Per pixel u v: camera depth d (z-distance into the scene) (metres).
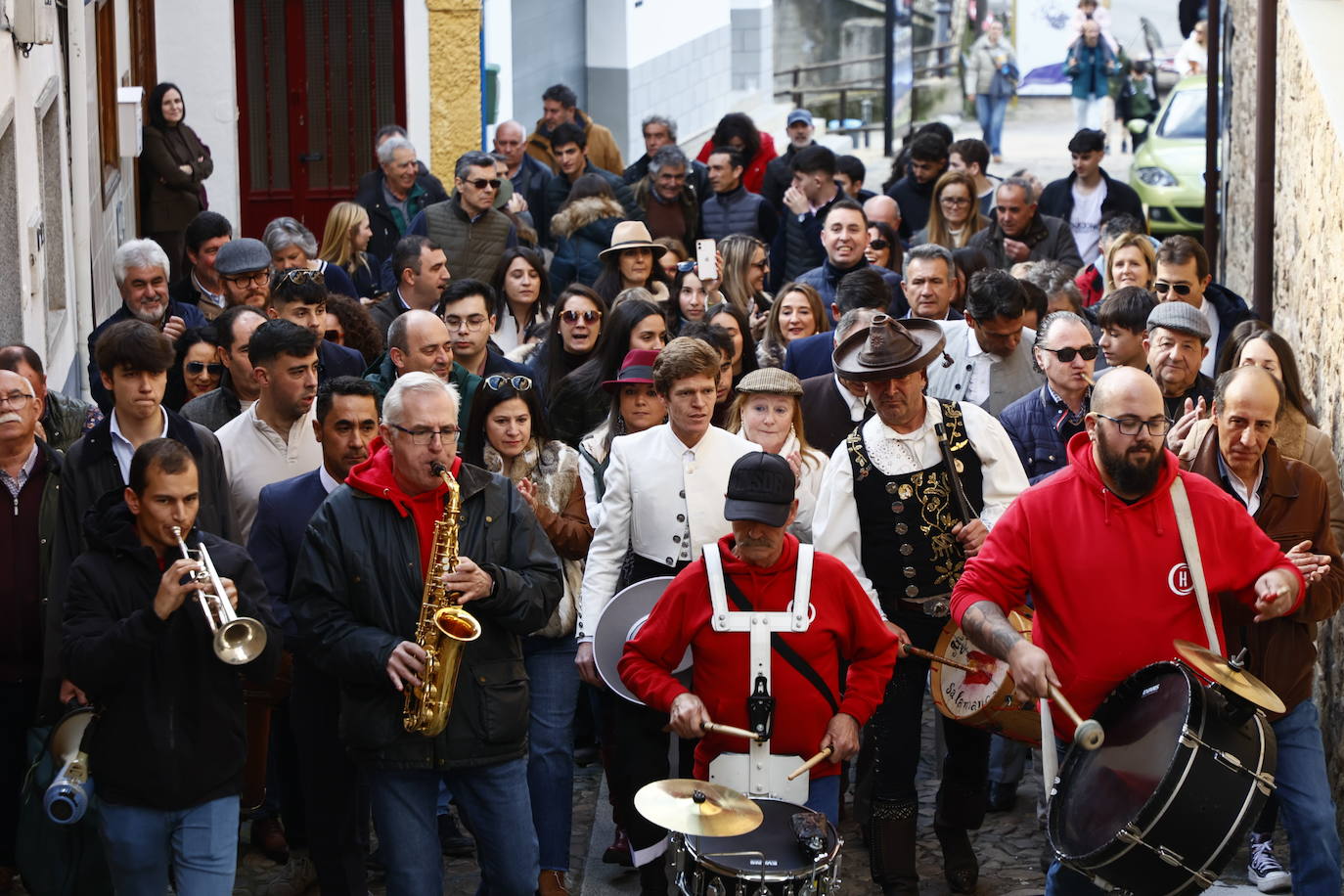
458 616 5.90
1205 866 5.39
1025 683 5.72
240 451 7.43
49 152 11.45
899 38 22.78
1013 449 7.06
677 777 6.95
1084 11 21.92
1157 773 5.41
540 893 7.09
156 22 18.56
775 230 15.01
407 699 6.07
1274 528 6.74
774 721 6.14
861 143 23.81
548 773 7.10
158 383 6.86
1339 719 7.84
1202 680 5.58
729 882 5.36
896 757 6.95
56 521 6.80
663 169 14.44
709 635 6.16
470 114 19.88
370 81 20.20
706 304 11.00
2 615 6.81
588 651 6.93
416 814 6.15
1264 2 10.90
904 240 14.61
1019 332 8.51
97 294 13.72
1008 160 22.27
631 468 7.07
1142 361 8.40
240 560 6.11
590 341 9.08
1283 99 10.78
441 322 8.02
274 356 7.28
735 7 24.56
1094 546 5.91
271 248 11.04
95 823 6.30
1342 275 8.40
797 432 7.63
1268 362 7.22
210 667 5.99
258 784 7.44
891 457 6.97
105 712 5.99
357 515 6.20
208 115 18.80
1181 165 19.56
